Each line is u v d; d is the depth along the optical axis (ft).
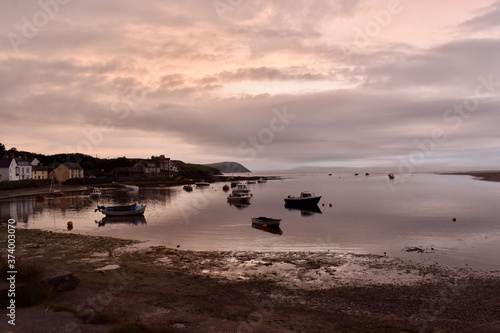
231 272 51.49
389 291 43.45
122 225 103.14
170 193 249.96
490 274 50.14
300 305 38.55
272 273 51.08
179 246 70.54
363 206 143.23
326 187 306.55
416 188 257.14
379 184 338.54
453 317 35.70
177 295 40.34
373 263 56.18
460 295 41.91
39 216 125.49
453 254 61.62
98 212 136.56
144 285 43.80
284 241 75.36
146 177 382.83
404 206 138.92
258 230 90.58
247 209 145.59
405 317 35.60
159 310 34.71
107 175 392.68
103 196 220.43
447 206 136.26
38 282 35.63
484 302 39.65
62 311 31.24
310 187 313.32
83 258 58.29
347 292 43.14
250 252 64.39
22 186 242.58
